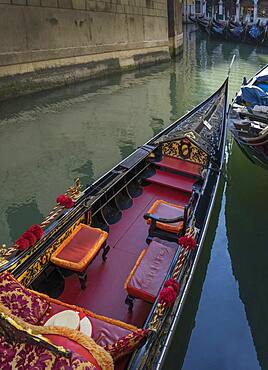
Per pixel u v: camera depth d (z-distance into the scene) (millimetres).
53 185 7457
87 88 15914
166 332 3182
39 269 3842
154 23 22234
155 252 3996
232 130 7254
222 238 6039
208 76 19406
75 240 4137
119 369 2715
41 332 2334
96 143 9742
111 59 18641
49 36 14375
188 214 4465
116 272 4383
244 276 5324
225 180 6961
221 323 4531
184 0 43844
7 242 5680
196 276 5055
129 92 15523
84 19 16266
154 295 3479
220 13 44719
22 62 13219
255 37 32562
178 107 13406
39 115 11945
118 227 5215
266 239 6117
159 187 6164
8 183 7484
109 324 3082
